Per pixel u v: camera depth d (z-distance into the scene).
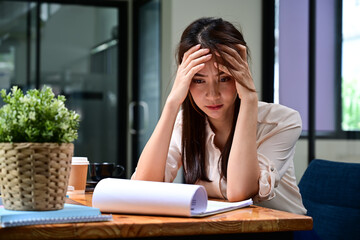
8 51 5.74
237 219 1.09
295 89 4.18
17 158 1.03
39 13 5.83
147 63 5.67
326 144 3.79
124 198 1.13
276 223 1.11
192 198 1.09
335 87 3.72
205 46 1.50
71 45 5.96
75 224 0.98
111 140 6.11
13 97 1.08
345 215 1.79
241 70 1.47
